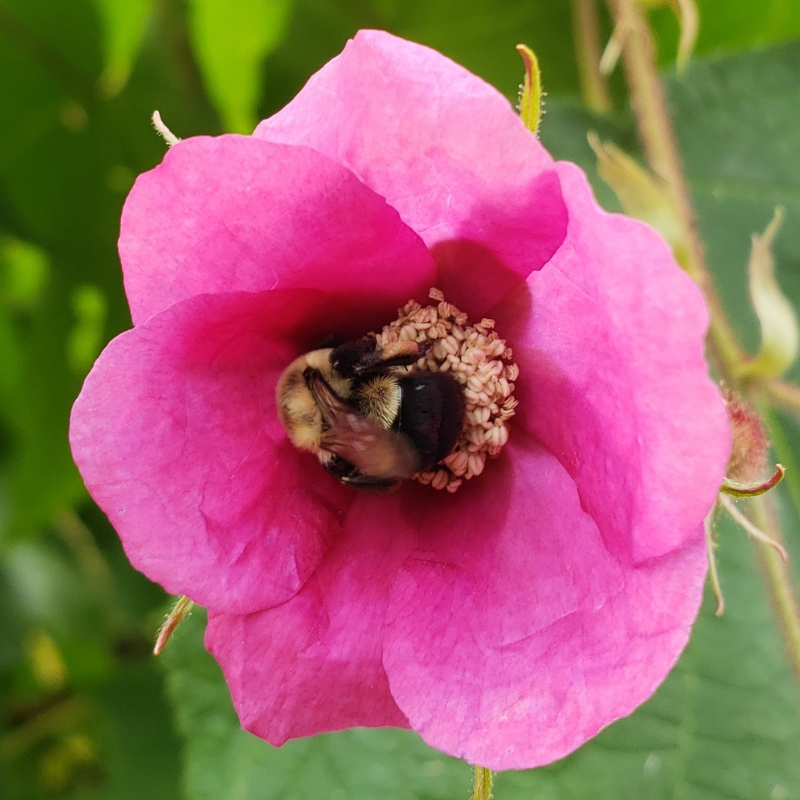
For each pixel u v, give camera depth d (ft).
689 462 0.25
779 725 0.37
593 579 0.29
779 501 0.40
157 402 0.29
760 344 0.43
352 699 0.31
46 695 0.53
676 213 0.36
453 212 0.29
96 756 0.51
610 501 0.28
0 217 0.47
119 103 0.46
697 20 0.42
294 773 0.37
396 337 0.31
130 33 0.44
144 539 0.29
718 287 0.43
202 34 0.43
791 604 0.37
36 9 0.43
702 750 0.37
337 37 0.45
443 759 0.37
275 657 0.31
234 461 0.31
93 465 0.29
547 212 0.27
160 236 0.28
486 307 0.31
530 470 0.31
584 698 0.28
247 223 0.29
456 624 0.31
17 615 0.52
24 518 0.49
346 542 0.32
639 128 0.40
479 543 0.31
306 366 0.31
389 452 0.30
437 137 0.27
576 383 0.30
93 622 0.52
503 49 0.45
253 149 0.27
